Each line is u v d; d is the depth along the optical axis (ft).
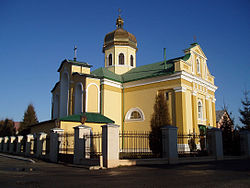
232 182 27.04
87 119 75.00
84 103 81.61
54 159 57.98
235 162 50.98
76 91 86.79
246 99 108.78
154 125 68.80
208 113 90.99
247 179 29.04
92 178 30.86
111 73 96.53
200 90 87.51
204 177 30.66
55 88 104.22
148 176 31.81
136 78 88.74
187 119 78.13
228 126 70.03
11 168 43.91
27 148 77.10
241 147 65.00
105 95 85.66
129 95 89.66
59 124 69.92
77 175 33.91
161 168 40.37
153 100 82.43
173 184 25.95
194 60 88.17
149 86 84.33
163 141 48.98
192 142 70.64
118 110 89.66
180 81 76.69
